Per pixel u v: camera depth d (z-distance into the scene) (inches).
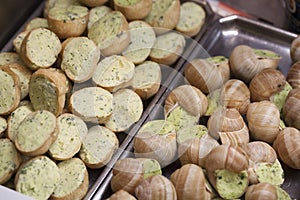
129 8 26.4
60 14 26.0
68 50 25.2
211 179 22.9
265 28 27.7
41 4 28.3
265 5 29.8
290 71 25.8
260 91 25.0
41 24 27.0
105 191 23.3
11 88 24.3
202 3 28.2
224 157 22.5
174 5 26.6
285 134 23.8
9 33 27.5
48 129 22.8
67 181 22.8
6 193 21.1
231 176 22.9
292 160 23.4
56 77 23.9
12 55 26.1
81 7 26.7
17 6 27.8
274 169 23.5
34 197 22.2
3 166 22.7
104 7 27.3
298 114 24.2
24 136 22.8
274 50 27.6
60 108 23.9
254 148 23.6
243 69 25.7
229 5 29.3
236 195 22.8
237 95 24.9
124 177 22.7
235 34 28.0
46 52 25.1
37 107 24.4
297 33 28.2
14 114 24.1
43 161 22.6
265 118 24.0
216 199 23.0
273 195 22.2
